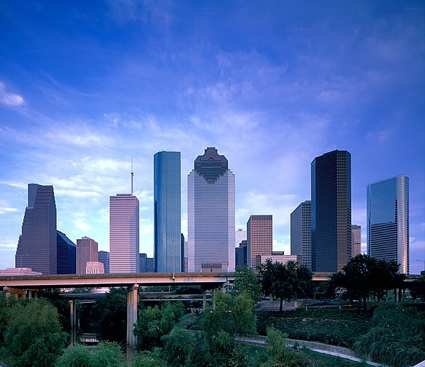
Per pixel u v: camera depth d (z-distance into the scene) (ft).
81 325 568.00
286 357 206.90
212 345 214.90
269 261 414.21
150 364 213.25
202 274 484.33
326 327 303.07
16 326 258.57
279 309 392.06
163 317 367.86
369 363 219.00
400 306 303.68
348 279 346.74
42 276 431.84
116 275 453.17
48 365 239.30
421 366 134.62
